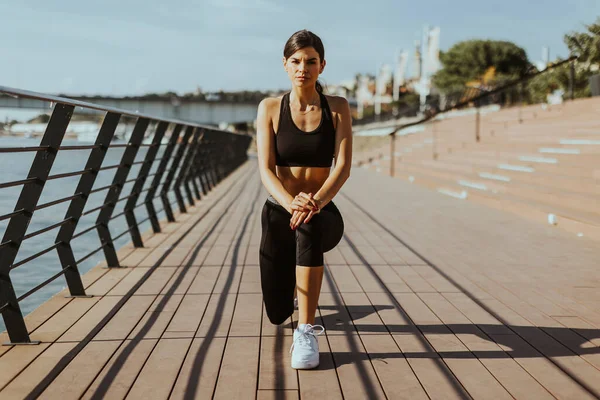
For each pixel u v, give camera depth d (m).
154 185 7.09
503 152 12.62
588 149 10.29
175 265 5.27
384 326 3.60
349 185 13.87
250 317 3.75
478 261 5.48
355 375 2.84
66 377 2.78
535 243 6.38
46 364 2.92
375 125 51.97
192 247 6.16
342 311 3.92
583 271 5.07
